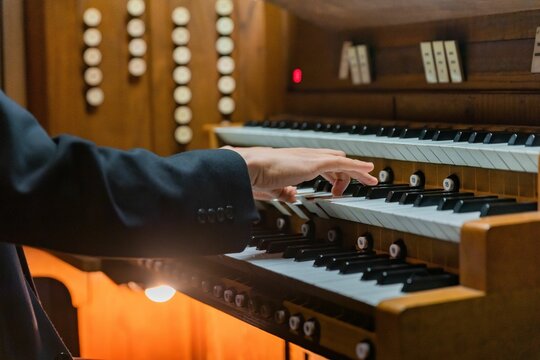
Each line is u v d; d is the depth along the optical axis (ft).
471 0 6.10
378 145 5.94
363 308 4.16
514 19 6.09
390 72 7.55
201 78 8.83
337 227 5.59
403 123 7.03
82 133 8.46
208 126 8.38
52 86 8.32
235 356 7.66
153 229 4.10
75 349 8.41
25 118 3.99
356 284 4.48
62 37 8.32
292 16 8.95
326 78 8.49
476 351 4.14
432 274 4.58
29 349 4.90
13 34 8.34
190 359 8.55
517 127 5.85
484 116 6.38
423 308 3.98
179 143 8.83
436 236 4.56
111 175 4.02
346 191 5.78
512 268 4.22
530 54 5.97
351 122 7.51
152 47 8.63
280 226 6.20
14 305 4.87
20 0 8.32
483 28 6.39
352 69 7.93
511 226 4.20
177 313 8.54
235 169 4.41
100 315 8.43
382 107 7.59
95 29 8.41
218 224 4.32
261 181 4.66
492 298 4.17
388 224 4.95
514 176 4.93
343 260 4.88
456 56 6.58
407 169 5.85
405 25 7.29
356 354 4.19
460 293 4.15
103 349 8.46
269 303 4.98
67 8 8.31
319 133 6.97
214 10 8.81
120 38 8.53
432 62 6.85
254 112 8.99
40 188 3.87
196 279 5.89
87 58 8.40
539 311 4.30
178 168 4.26
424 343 3.98
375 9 7.15
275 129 7.72
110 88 8.53
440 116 6.86
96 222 3.94
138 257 4.10
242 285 5.33
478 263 4.17
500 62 6.25
